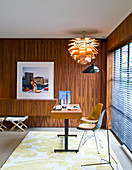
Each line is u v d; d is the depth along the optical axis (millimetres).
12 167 2754
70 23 3643
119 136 4078
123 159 3055
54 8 2881
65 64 4965
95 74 4961
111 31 4254
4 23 3709
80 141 3629
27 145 3639
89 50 3666
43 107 4648
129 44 3527
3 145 3672
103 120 4953
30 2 2660
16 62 4965
